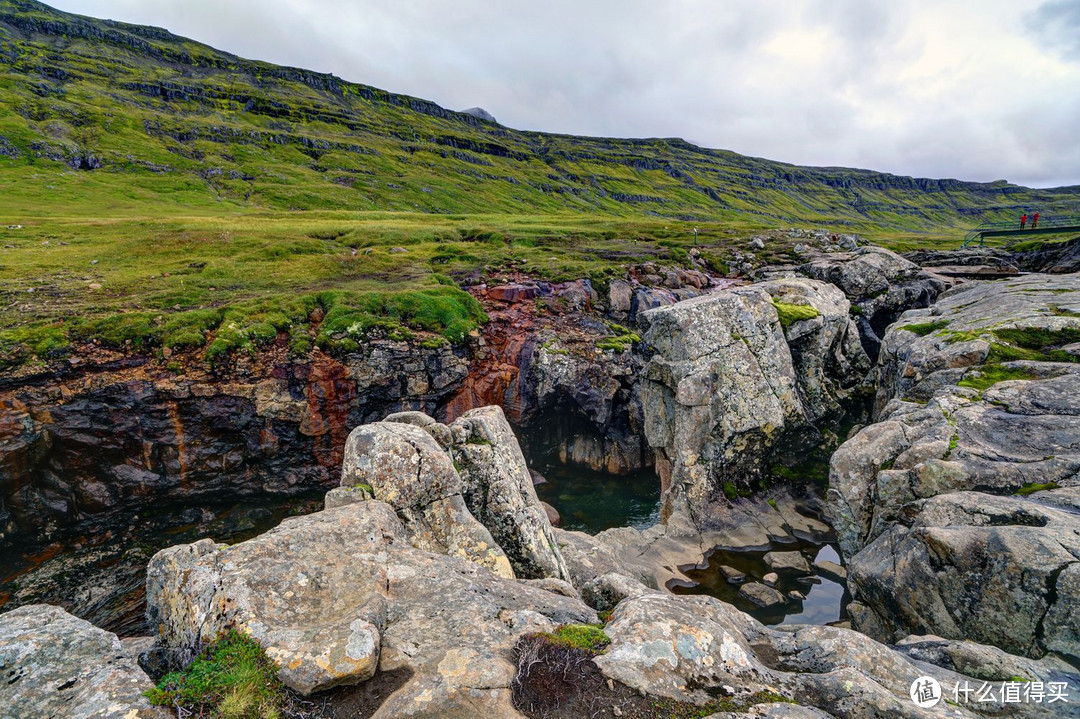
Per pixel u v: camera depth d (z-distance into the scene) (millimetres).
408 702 8156
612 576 13555
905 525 16562
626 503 39031
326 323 42375
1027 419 18016
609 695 8438
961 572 13211
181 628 10070
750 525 30359
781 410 32594
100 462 34188
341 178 155750
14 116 130125
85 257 55469
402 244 73500
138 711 7719
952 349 24297
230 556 10734
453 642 9531
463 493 17484
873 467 20406
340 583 10734
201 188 127125
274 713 7953
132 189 116500
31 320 37531
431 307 46375
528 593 11859
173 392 35469
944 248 77500
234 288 49969
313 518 12438
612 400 44594
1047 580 11836
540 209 178875
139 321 38094
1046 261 54906
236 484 37688
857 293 49344
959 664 10680
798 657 10047
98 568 30703
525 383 45812
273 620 9617
